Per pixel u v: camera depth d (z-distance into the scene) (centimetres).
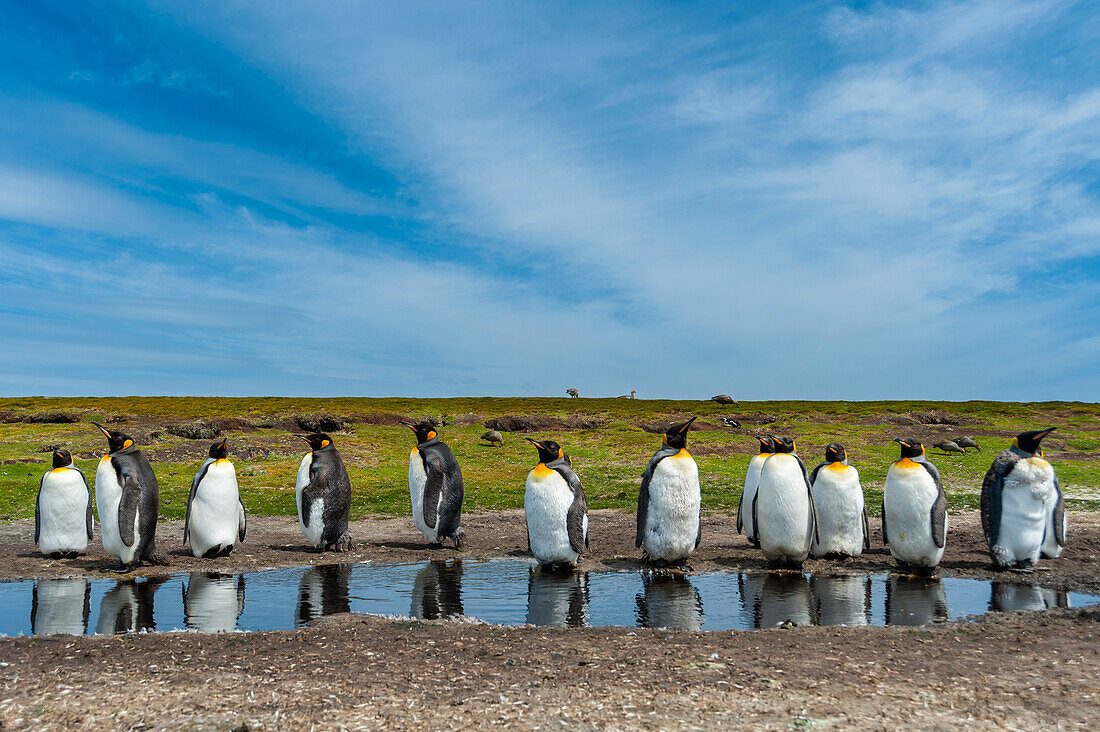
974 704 516
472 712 505
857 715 493
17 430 3644
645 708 509
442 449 1348
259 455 2811
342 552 1298
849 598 940
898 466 1096
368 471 2572
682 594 967
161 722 493
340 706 520
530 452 3247
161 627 812
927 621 820
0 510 1686
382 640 710
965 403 7400
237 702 530
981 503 1134
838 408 6619
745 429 4238
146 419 4350
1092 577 1057
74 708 520
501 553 1290
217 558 1234
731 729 470
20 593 986
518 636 728
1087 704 515
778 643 693
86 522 1229
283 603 926
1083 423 4797
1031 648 674
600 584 1034
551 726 478
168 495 1945
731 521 1662
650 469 1130
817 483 1200
